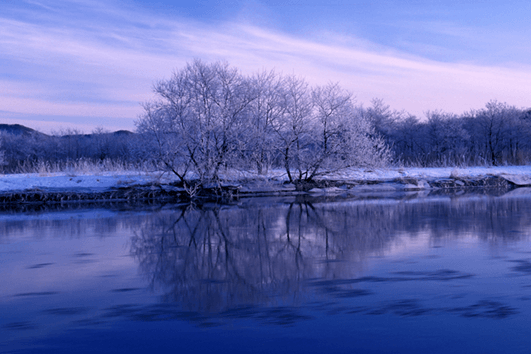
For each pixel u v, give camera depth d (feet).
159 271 26.14
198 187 81.71
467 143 175.63
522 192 84.53
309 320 17.44
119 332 16.61
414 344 15.06
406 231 39.17
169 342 15.62
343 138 92.12
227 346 15.20
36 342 15.75
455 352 14.43
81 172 91.40
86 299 20.67
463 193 83.56
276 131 89.66
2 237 39.40
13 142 190.60
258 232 40.42
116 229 43.42
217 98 82.94
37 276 25.22
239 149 83.35
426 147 177.17
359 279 23.34
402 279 23.09
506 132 163.02
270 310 18.74
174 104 81.20
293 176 93.86
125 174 87.51
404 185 95.09
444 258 27.96
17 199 73.26
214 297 20.72
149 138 81.92
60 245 35.22
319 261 28.04
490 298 19.62
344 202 68.13
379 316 17.69
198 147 81.92
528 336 15.49
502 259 27.35
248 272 25.54
